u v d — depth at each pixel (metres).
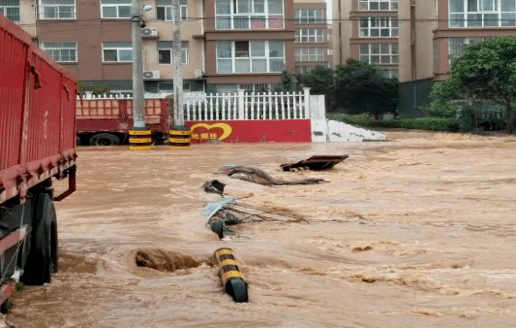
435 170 20.44
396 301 6.61
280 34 48.38
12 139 5.75
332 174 19.66
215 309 6.25
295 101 36.94
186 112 36.50
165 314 6.08
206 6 47.72
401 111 57.44
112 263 8.13
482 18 49.81
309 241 9.82
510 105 42.56
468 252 9.02
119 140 35.19
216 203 12.07
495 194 15.01
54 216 7.49
